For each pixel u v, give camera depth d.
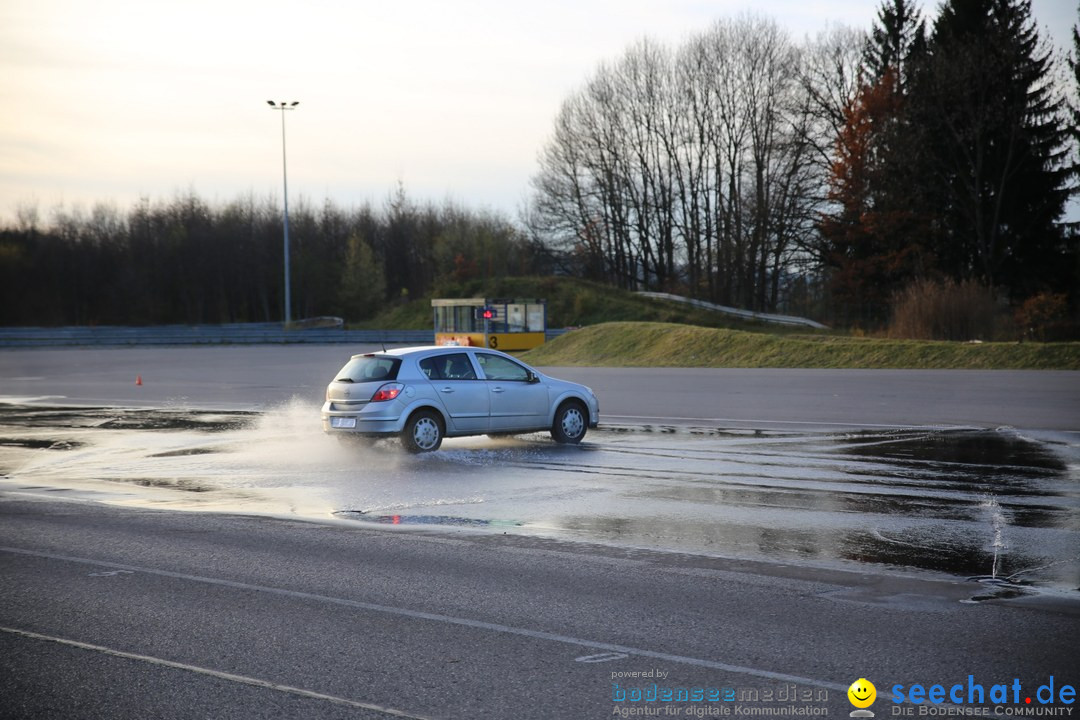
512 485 12.32
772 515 10.26
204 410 23.66
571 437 16.42
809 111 70.00
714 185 79.44
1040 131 52.62
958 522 9.83
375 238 104.06
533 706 5.09
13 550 9.02
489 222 92.19
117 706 5.15
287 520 10.35
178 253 97.88
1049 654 5.86
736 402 23.08
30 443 17.64
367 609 6.94
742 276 77.81
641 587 7.46
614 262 86.31
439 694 5.27
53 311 94.38
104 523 10.32
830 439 16.58
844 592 7.28
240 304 100.88
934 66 52.44
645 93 79.94
